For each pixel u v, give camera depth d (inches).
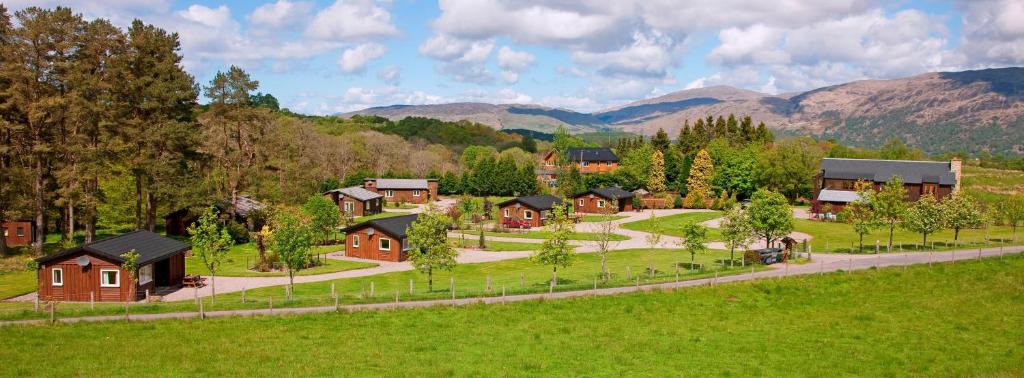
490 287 1851.6
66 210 2874.0
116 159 2655.0
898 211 2514.8
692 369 1127.6
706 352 1231.5
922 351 1264.8
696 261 2411.4
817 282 1792.6
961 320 1481.3
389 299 1640.0
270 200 3230.8
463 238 2999.5
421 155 6756.9
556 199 4133.9
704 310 1541.6
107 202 2822.3
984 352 1261.1
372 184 5319.9
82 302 1782.7
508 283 2003.0
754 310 1553.9
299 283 2057.1
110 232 3105.3
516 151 7480.3
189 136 2787.9
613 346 1253.7
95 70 2576.3
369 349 1212.5
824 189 4261.8
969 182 5349.4
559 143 7554.1
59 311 1514.5
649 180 5428.2
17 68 2273.6
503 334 1326.3
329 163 5728.3
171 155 2751.0
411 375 1066.7
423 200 5349.4
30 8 2333.9
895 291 1721.2
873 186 4210.1
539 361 1152.8
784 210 2213.3
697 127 6309.1
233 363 1124.5
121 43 2603.3
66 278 1817.2
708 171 5226.4
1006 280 1798.7
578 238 3211.1
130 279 1801.2
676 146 6294.3
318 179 4921.3
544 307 1540.4
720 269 2107.5
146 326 1365.7
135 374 1063.0
